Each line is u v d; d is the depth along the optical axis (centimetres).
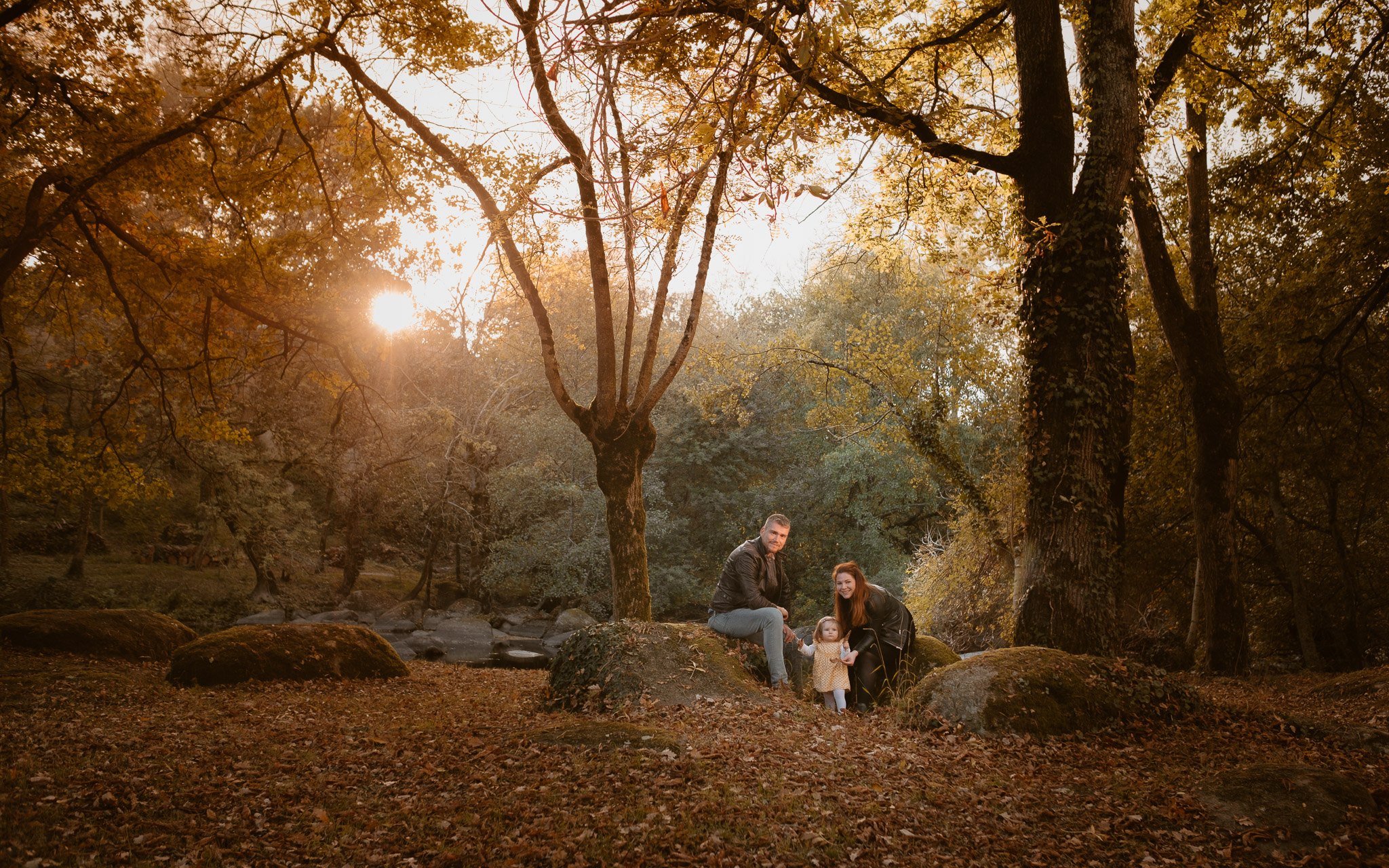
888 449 1831
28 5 1068
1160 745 591
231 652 936
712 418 1900
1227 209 1584
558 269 1313
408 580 3020
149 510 2923
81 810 432
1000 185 1312
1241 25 1329
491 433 2725
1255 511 1745
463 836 408
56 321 1460
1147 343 1738
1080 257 892
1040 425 893
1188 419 1587
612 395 1105
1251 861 387
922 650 788
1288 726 650
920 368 1806
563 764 512
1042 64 938
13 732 596
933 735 613
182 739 600
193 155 1230
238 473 2316
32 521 2653
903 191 1352
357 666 1016
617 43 403
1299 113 1418
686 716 646
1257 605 1788
